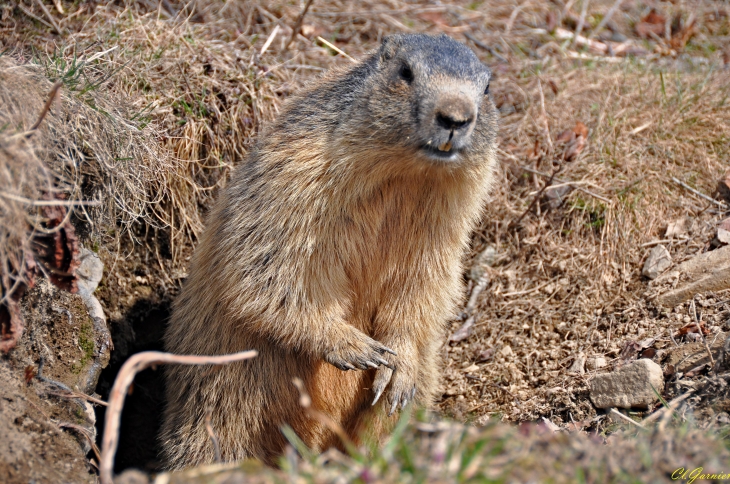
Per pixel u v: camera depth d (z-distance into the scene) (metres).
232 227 8.66
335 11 15.52
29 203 7.14
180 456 9.28
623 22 16.94
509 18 16.61
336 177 8.20
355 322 9.09
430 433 5.95
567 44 15.80
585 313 10.74
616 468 5.27
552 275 11.59
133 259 11.30
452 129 7.54
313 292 8.44
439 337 10.70
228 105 11.89
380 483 4.89
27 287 7.60
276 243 8.37
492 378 10.66
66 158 8.70
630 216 11.41
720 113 12.64
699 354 8.67
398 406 9.13
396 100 7.87
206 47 12.28
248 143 11.95
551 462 5.22
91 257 9.72
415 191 8.39
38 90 8.66
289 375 8.93
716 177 11.64
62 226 7.86
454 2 16.83
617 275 11.01
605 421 8.77
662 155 12.14
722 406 7.50
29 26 11.47
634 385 8.66
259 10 14.48
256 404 8.99
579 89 13.82
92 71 10.32
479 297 11.90
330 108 8.46
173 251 11.44
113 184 9.75
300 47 14.08
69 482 6.98
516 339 11.01
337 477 5.00
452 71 7.88
